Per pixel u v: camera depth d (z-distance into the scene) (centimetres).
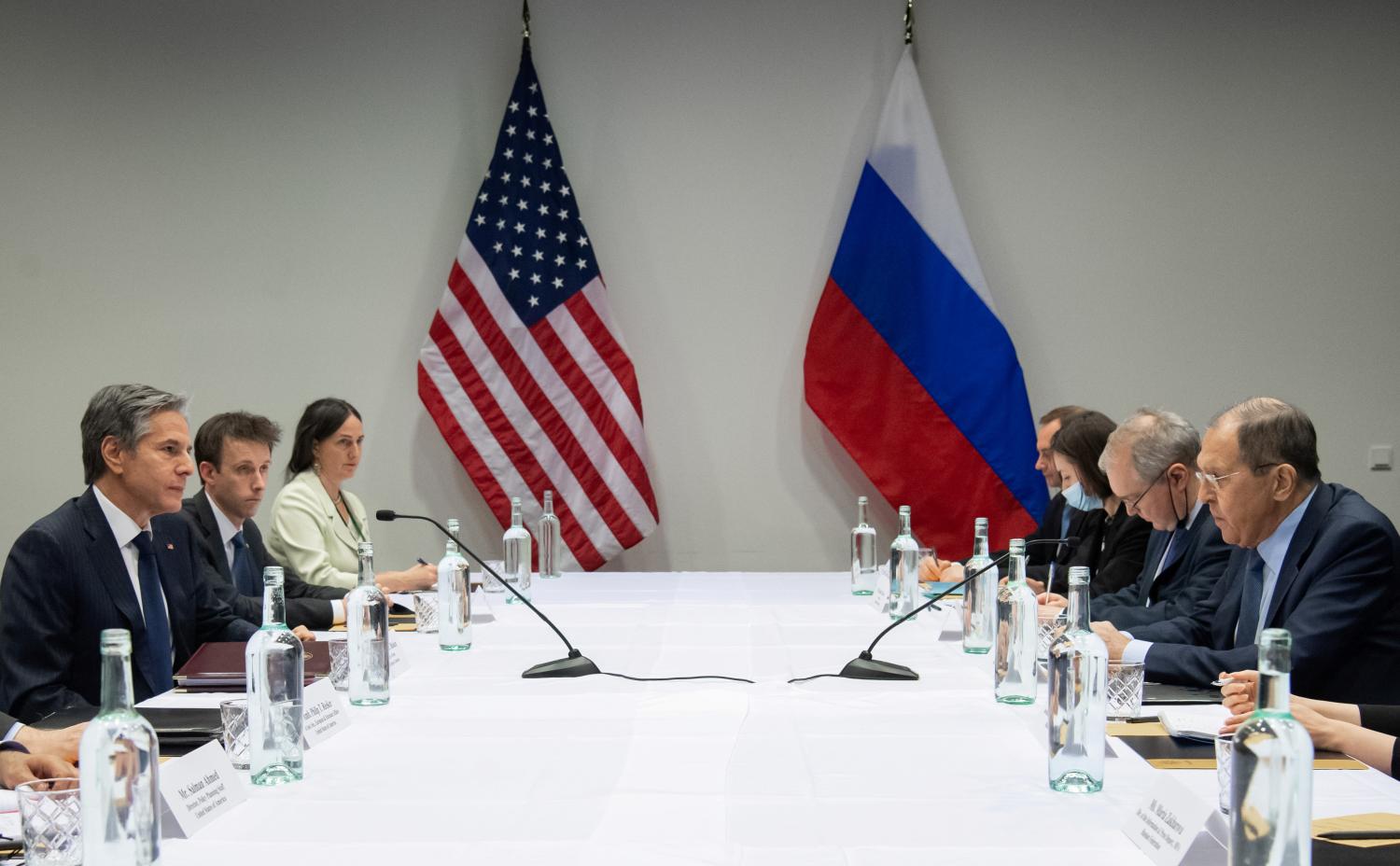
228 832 142
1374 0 491
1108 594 328
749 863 131
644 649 260
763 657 251
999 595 212
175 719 194
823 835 140
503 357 491
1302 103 495
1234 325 499
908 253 490
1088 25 497
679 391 507
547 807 151
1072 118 499
